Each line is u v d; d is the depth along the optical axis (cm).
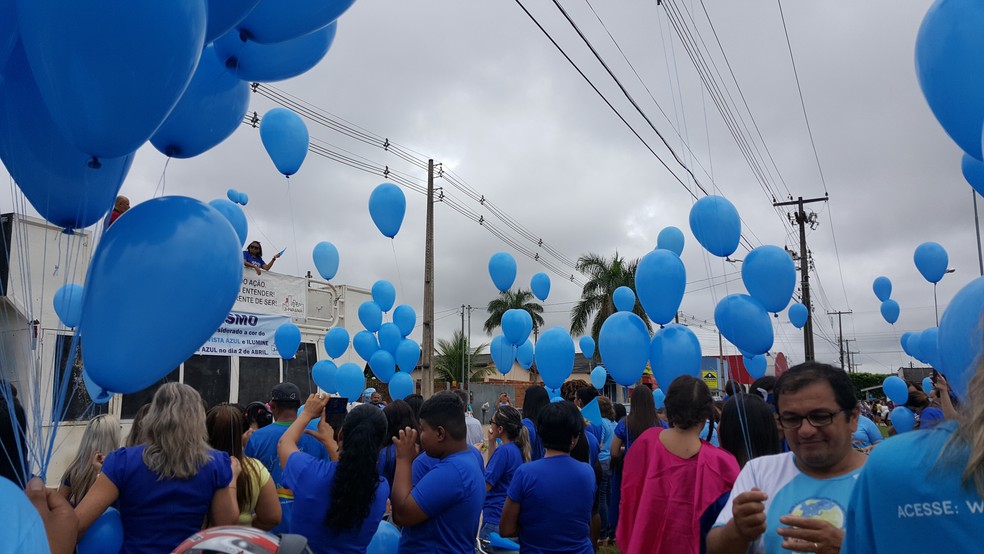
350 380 718
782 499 219
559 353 668
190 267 223
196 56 187
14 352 354
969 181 382
